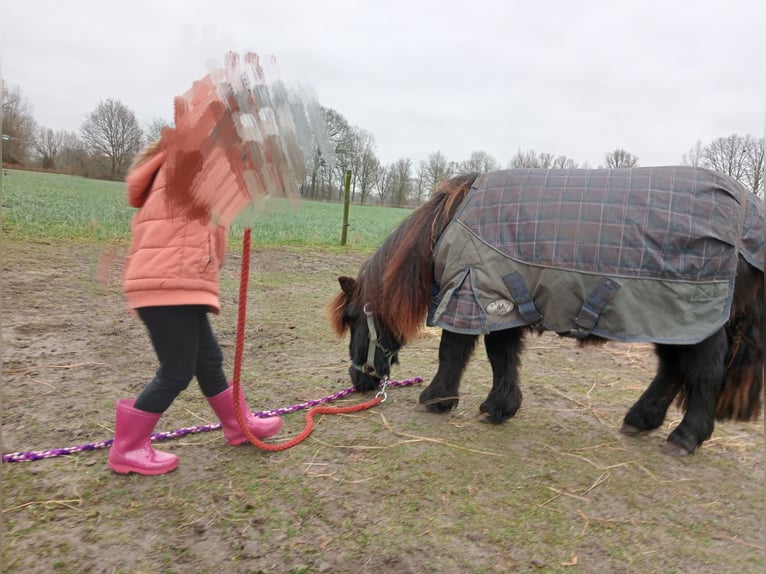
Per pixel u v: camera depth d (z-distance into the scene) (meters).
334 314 3.90
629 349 5.69
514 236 3.03
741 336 3.01
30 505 2.46
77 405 3.58
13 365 4.27
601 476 2.95
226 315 6.33
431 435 3.37
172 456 2.82
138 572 2.08
